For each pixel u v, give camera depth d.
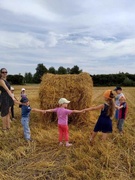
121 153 3.07
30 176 2.52
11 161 2.84
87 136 3.66
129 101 8.95
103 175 2.49
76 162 2.77
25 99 3.60
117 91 4.10
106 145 3.25
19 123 4.58
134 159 2.92
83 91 4.50
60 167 2.68
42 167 2.69
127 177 2.51
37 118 5.05
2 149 3.22
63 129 3.29
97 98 10.05
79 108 4.52
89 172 2.53
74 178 2.44
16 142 3.44
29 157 2.97
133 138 3.68
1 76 4.05
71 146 3.28
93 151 3.01
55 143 3.41
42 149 3.21
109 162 2.79
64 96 4.53
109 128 3.32
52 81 4.65
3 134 3.80
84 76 4.68
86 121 4.55
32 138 3.59
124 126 4.37
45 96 4.58
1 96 4.02
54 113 4.60
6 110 4.02
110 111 3.28
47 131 3.95
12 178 2.45
